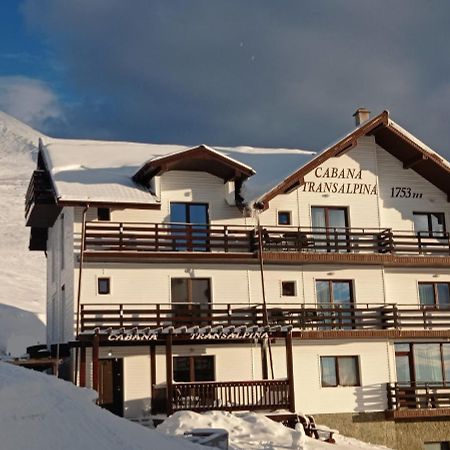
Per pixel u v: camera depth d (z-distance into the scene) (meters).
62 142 35.19
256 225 30.88
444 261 32.25
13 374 13.38
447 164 32.31
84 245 28.33
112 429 13.61
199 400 26.56
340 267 31.44
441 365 31.75
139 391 28.33
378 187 32.78
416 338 31.62
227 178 30.62
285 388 27.44
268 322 29.73
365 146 32.88
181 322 28.50
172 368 28.08
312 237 31.61
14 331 46.66
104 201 27.67
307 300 30.84
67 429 12.52
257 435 22.91
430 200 33.44
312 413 29.81
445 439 30.70
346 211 32.25
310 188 31.89
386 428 30.31
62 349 30.27
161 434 15.04
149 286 29.11
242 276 30.25
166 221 29.92
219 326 27.64
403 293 32.28
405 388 30.66
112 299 28.58
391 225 32.75
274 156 34.81
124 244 28.67
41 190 31.77
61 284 32.00
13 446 11.34
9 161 138.00
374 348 30.97
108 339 26.33
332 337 30.16
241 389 28.61
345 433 29.92
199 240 29.64
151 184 29.59
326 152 30.75
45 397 13.02
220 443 16.89
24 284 63.78
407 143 32.03
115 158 32.59
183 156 28.75
